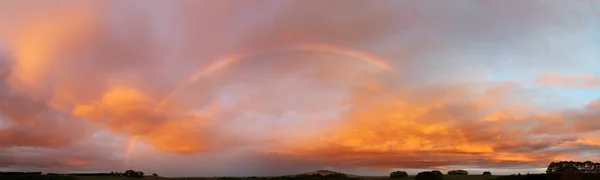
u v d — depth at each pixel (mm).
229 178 186250
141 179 173625
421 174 137500
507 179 108938
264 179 174875
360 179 162375
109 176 166750
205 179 180875
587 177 94125
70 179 149125
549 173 101812
